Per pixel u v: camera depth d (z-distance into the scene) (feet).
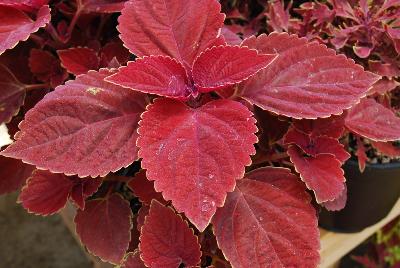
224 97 1.75
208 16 1.75
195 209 1.50
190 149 1.56
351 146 2.15
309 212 1.67
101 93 1.69
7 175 1.94
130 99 1.70
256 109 1.87
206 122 1.61
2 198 3.62
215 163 1.55
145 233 1.66
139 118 1.69
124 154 1.66
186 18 1.76
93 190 1.83
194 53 1.75
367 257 3.08
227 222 1.67
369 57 2.15
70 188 1.84
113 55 2.03
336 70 1.71
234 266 1.64
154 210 1.66
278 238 1.66
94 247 1.82
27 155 1.61
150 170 1.54
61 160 1.63
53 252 3.52
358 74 1.70
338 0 2.13
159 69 1.65
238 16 2.33
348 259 3.25
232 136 1.57
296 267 1.64
